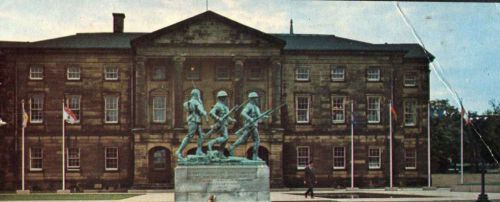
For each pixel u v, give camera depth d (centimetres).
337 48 9950
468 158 12962
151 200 5878
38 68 9694
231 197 4766
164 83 9644
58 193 8206
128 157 9669
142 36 9325
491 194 6606
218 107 4953
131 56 9725
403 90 10050
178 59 9406
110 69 9719
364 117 9906
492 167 11844
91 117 9688
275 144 9344
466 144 12719
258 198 4778
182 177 4756
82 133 9638
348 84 9906
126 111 9706
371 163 9912
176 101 9419
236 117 9375
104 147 9656
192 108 4909
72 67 9706
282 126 9775
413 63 10081
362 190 8450
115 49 9662
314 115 9850
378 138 9906
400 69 10012
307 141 9819
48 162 9612
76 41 9900
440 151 13000
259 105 9688
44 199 6281
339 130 9850
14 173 9569
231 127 9306
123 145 9669
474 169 12250
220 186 4762
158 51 9400
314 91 9856
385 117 9950
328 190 8531
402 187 9525
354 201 5425
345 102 9900
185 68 9731
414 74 10075
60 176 9606
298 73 9862
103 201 5703
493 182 8825
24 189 9388
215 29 9456
